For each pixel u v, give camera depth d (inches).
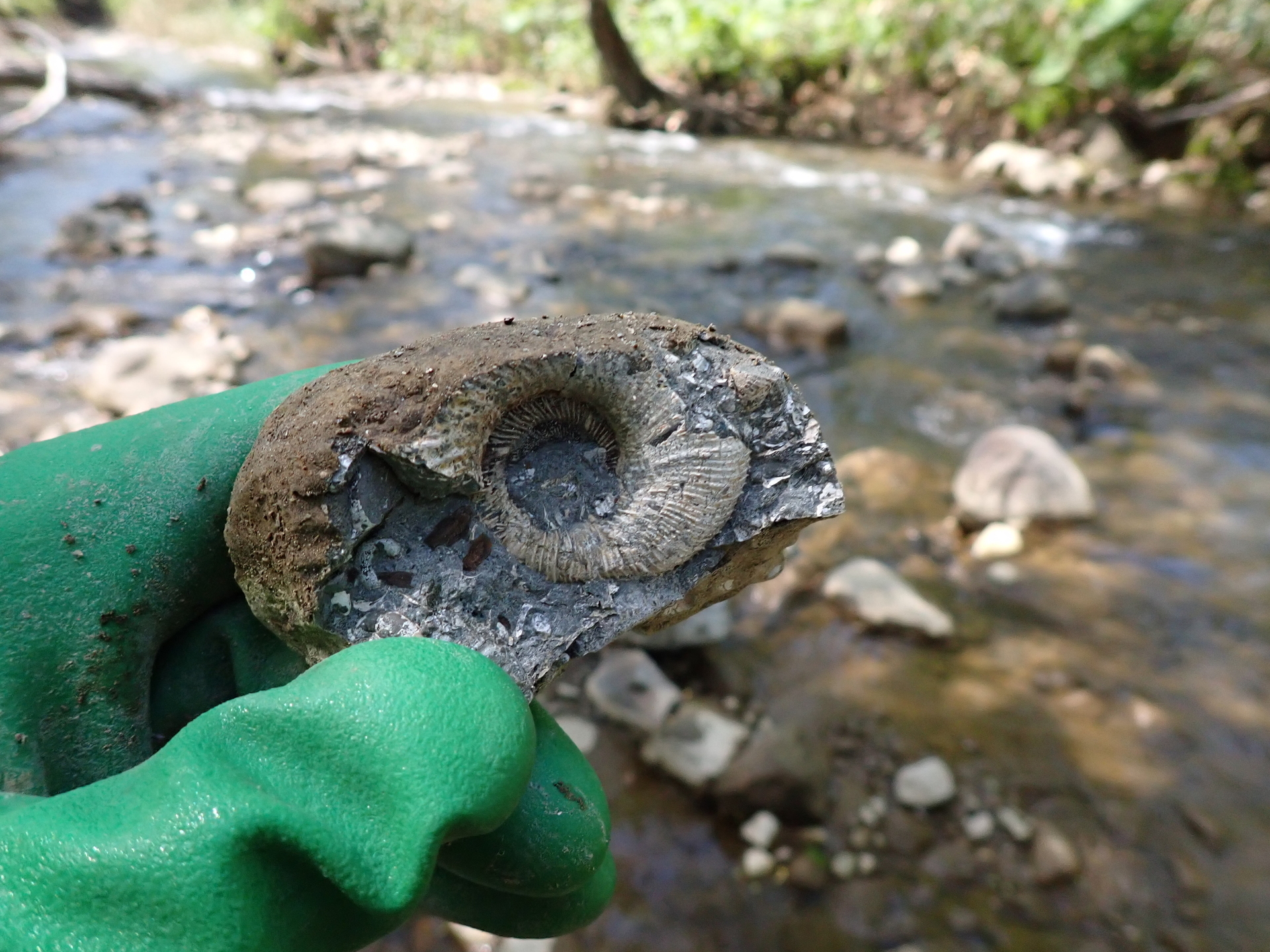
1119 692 12.9
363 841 4.0
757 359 6.0
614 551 5.7
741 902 10.4
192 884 3.7
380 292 22.7
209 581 5.8
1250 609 14.3
